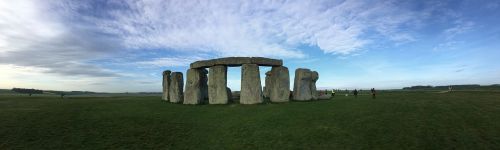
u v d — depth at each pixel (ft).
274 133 58.49
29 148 49.88
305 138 55.47
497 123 59.57
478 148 48.49
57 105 90.43
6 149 48.98
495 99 97.45
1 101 105.09
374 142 52.54
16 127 58.90
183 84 105.19
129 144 53.57
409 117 66.13
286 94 96.02
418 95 127.34
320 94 123.65
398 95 132.36
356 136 55.42
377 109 76.84
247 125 63.67
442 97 110.11
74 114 72.33
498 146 48.80
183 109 82.84
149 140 55.77
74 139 54.39
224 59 91.81
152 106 89.56
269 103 90.02
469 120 62.34
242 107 82.17
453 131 55.77
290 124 63.31
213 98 91.20
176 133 59.82
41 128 59.06
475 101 91.09
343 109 77.51
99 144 52.90
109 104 94.27
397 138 53.62
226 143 55.01
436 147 49.42
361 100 100.37
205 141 56.13
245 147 53.06
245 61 90.43
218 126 64.23
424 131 56.29
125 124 63.82
